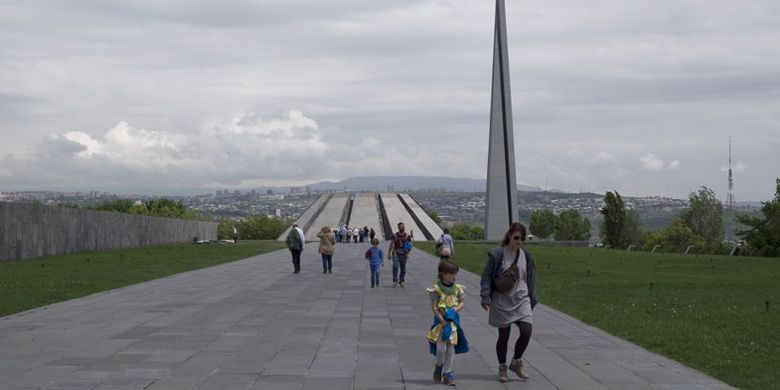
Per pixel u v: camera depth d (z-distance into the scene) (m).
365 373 12.30
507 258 12.04
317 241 98.31
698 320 18.83
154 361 13.07
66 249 55.12
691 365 13.26
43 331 16.47
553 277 33.81
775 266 41.56
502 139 89.31
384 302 23.45
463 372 12.66
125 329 16.89
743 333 16.55
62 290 25.80
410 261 49.50
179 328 17.16
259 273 36.81
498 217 89.62
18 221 46.25
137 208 127.31
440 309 11.80
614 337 16.53
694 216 96.12
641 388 11.41
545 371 12.73
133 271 36.66
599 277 33.72
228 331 16.75
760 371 12.50
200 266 42.19
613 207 101.06
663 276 34.25
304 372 12.29
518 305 11.94
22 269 36.06
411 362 13.29
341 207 150.25
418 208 148.50
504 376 11.96
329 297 24.97
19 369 12.30
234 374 12.05
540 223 172.88
